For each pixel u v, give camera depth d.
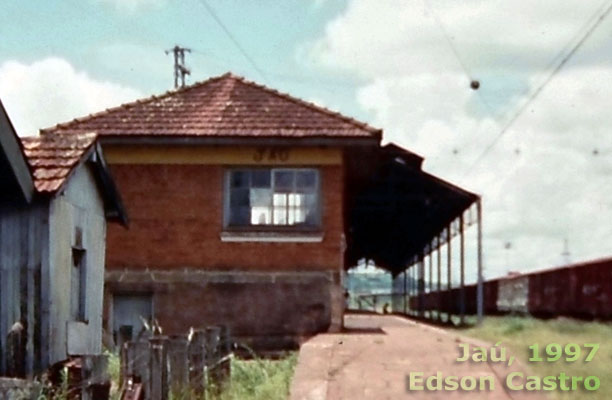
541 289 30.11
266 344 19.66
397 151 25.64
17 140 11.64
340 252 19.83
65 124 20.30
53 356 12.55
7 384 9.31
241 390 12.34
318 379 11.91
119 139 19.97
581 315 25.97
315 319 19.72
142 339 10.80
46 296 12.39
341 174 19.97
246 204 20.17
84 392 8.84
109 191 15.35
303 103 20.78
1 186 12.28
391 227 38.84
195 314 19.86
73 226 13.71
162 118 20.44
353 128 19.92
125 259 20.06
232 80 21.72
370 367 12.89
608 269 23.45
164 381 10.22
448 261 36.28
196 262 19.98
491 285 38.97
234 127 20.03
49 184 12.38
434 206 30.27
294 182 20.11
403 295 59.69
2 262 12.47
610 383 11.42
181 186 20.19
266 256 19.92
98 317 15.36
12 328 11.67
